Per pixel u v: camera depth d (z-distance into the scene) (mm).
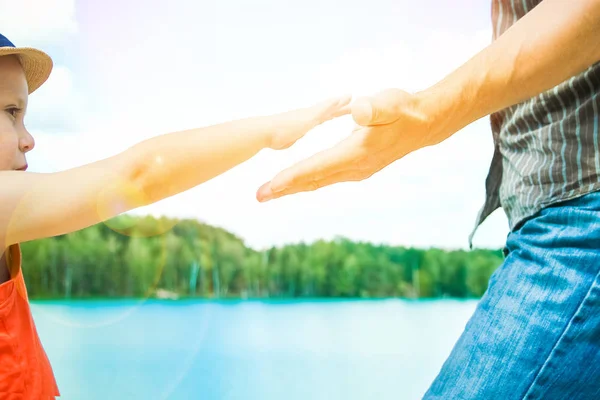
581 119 679
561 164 694
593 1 594
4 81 721
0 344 674
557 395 647
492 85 638
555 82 637
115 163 607
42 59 812
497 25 830
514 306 687
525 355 657
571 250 665
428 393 737
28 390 705
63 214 594
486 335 698
